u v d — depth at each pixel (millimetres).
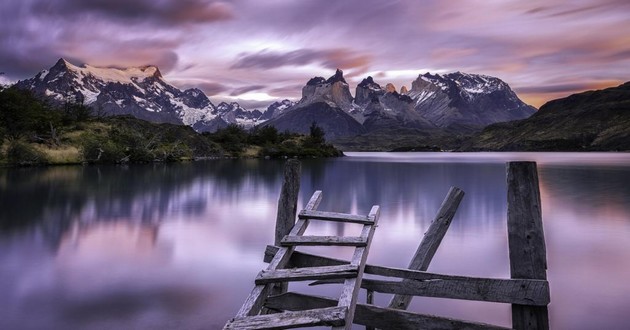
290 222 7250
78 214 21047
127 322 7828
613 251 13508
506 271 11188
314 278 5625
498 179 45469
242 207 24344
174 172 51094
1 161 52219
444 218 6957
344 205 25594
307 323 4555
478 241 14883
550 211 22641
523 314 5434
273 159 101188
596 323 7746
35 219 19578
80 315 8148
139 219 19844
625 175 49406
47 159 57375
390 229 17281
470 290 5684
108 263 12047
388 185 38906
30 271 11203
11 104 61500
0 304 8742
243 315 4887
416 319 5672
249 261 12305
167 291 9555
